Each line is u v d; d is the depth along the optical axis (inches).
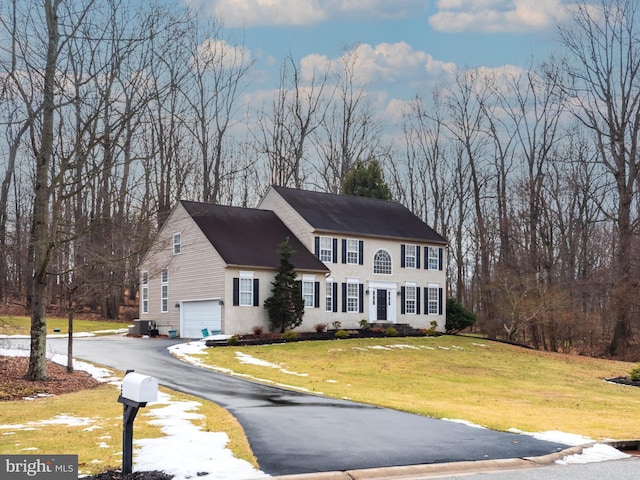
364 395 943.7
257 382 1004.6
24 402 753.6
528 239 2269.9
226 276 1599.4
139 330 1715.1
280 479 444.5
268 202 1929.1
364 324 1828.2
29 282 1267.2
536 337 2037.4
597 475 506.6
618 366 1675.7
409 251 1985.7
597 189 2206.0
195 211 1731.1
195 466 460.1
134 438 542.0
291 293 1644.9
